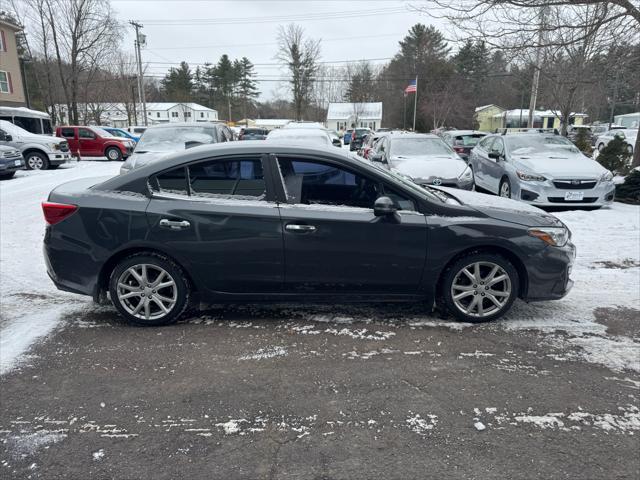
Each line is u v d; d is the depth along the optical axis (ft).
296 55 191.83
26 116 78.02
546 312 14.02
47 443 8.25
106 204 12.59
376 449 8.08
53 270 12.88
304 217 12.42
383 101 242.99
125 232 12.51
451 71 182.09
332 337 12.33
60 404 9.38
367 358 11.20
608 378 10.31
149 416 9.00
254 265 12.66
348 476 7.46
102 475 7.49
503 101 210.79
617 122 174.91
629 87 39.50
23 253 20.40
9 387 9.98
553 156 31.45
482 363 10.96
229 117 268.82
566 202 28.63
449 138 59.52
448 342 12.03
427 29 205.87
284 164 12.81
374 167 13.16
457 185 30.60
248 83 283.59
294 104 203.82
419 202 12.79
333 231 12.44
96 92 143.43
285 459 7.85
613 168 39.91
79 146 75.87
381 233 12.50
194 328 12.94
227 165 12.85
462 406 9.29
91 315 13.87
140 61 140.36
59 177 47.67
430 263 12.69
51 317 13.70
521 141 34.12
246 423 8.80
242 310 14.19
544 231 12.84
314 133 36.99
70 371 10.63
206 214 12.48
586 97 67.15
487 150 37.45
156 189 12.84
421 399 9.52
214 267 12.69
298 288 12.91
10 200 33.58
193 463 7.77
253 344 11.94
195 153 12.97
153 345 11.91
